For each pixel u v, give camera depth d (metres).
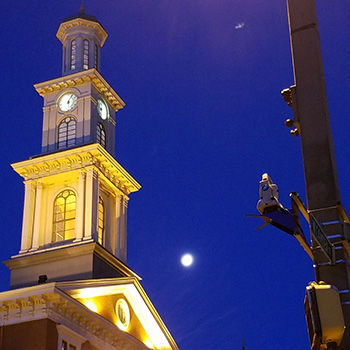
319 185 8.36
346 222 8.34
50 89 44.78
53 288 31.69
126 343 36.78
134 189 44.47
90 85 44.28
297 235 8.07
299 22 9.12
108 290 36.88
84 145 41.03
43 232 40.84
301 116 8.66
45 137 43.59
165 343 40.19
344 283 7.94
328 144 8.46
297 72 8.88
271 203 8.57
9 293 32.06
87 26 46.97
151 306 39.44
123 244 42.41
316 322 7.48
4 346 31.55
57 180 42.03
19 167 41.97
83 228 39.62
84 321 33.97
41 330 31.39
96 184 40.97
